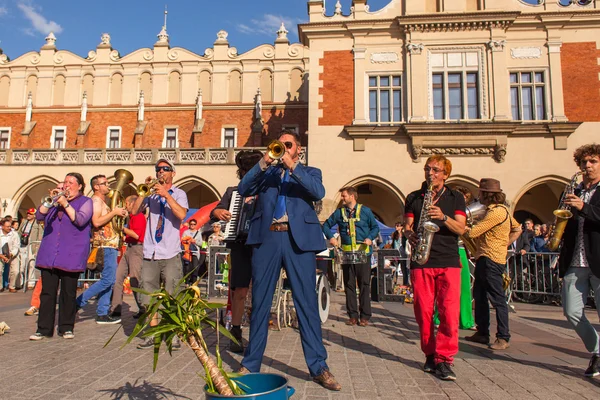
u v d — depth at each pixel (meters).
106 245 6.71
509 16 17.53
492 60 17.69
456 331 4.00
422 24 17.89
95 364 4.33
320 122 18.22
